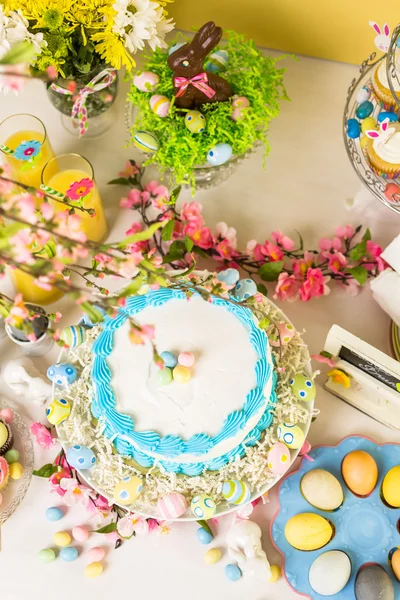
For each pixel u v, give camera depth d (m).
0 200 0.61
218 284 0.88
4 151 1.12
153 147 1.16
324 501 1.14
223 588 1.18
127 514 1.15
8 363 1.23
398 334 1.25
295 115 1.40
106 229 1.33
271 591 1.17
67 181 1.25
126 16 1.03
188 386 1.04
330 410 1.26
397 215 1.34
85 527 1.21
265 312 1.14
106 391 1.03
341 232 1.31
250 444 1.09
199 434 1.01
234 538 1.16
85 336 1.12
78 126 1.38
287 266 1.33
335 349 1.11
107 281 1.32
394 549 1.16
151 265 0.70
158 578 1.18
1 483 1.13
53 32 1.07
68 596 1.18
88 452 1.06
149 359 1.05
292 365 1.13
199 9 1.36
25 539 1.20
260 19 1.35
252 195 1.37
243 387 1.04
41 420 1.25
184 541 1.20
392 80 1.12
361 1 1.23
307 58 1.43
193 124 1.13
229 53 1.21
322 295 1.31
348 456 1.17
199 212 1.25
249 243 1.26
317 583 1.11
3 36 0.99
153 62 1.19
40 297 1.27
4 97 1.40
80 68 1.16
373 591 1.09
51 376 1.10
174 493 1.07
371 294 1.32
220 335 1.06
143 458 1.05
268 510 1.21
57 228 0.65
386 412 1.23
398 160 1.12
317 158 1.39
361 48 1.36
